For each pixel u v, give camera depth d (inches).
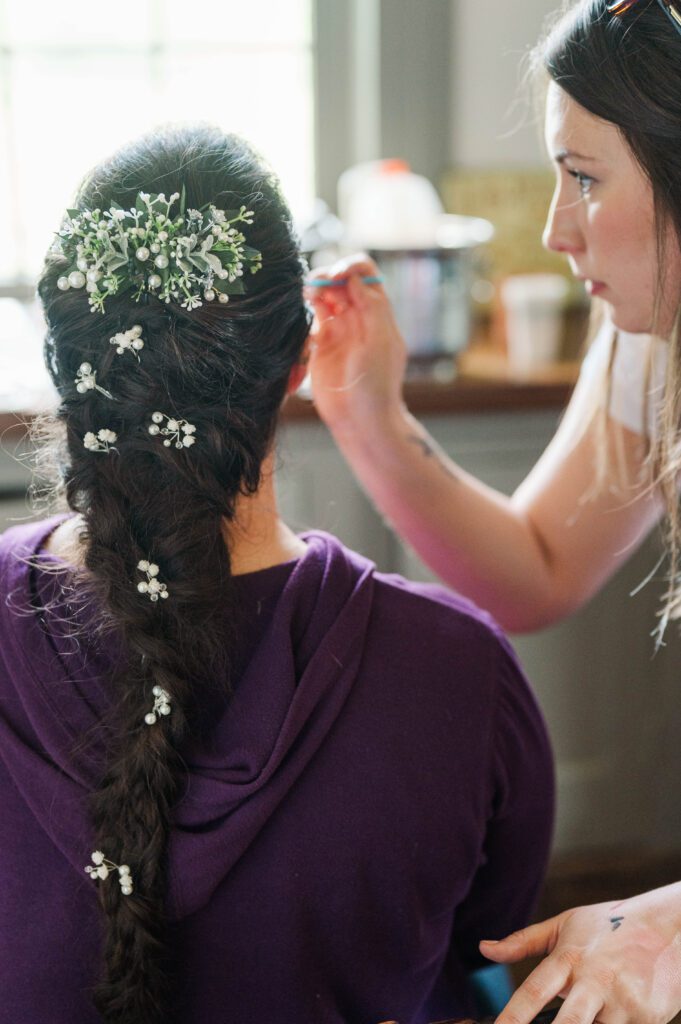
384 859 31.8
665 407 41.3
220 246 30.3
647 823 91.4
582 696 87.5
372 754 31.8
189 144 31.8
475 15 86.9
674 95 35.3
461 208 88.1
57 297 31.4
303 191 91.0
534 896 41.0
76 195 32.1
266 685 31.0
